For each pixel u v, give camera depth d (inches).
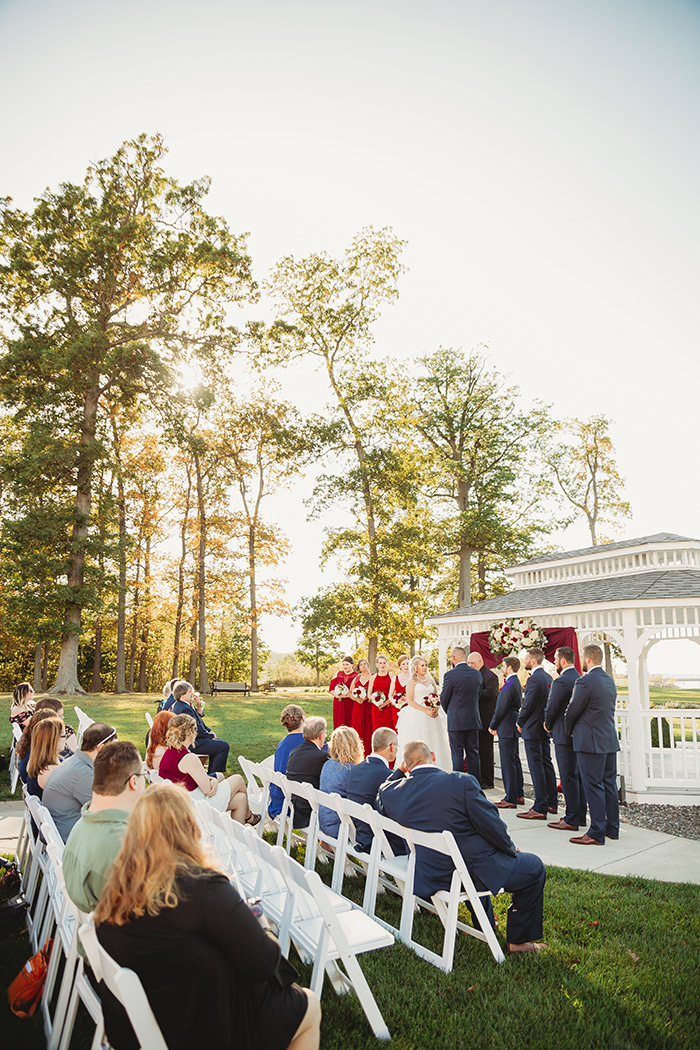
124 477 1114.1
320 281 1209.4
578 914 192.1
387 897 206.1
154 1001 86.9
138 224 1001.5
